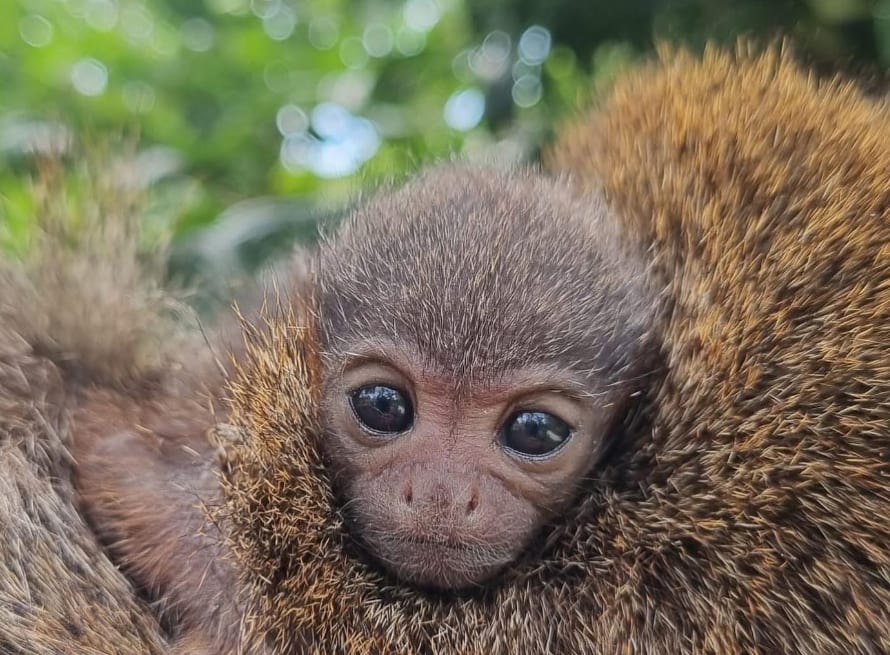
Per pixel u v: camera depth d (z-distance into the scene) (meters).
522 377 0.10
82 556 0.10
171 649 0.10
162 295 0.13
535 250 0.11
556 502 0.10
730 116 0.11
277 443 0.11
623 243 0.11
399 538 0.10
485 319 0.10
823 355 0.10
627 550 0.10
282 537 0.10
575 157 0.14
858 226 0.10
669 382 0.10
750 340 0.10
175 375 0.12
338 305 0.11
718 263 0.10
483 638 0.10
